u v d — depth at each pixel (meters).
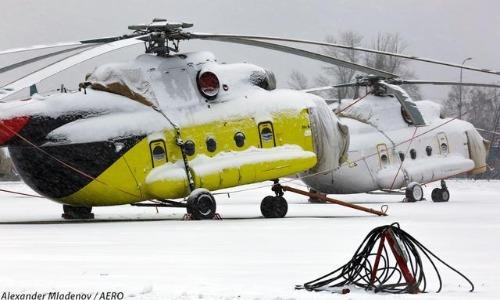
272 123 35.38
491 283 15.41
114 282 15.01
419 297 13.42
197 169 33.00
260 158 34.56
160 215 37.28
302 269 17.08
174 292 13.56
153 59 33.88
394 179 49.19
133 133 32.00
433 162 51.06
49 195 31.97
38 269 16.98
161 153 32.59
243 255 19.64
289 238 23.91
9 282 14.90
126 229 27.41
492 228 27.73
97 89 32.66
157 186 32.22
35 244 22.33
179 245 21.97
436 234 25.52
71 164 31.14
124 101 32.50
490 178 117.06
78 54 28.86
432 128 51.78
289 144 35.69
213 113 34.06
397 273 16.98
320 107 37.31
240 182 34.19
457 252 20.72
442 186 51.81
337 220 32.03
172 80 33.78
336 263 18.11
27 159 31.02
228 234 25.28
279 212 34.97
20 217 36.69
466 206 44.38
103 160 31.44
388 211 39.22
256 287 14.34
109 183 31.66
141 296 13.25
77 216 34.31
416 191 50.06
